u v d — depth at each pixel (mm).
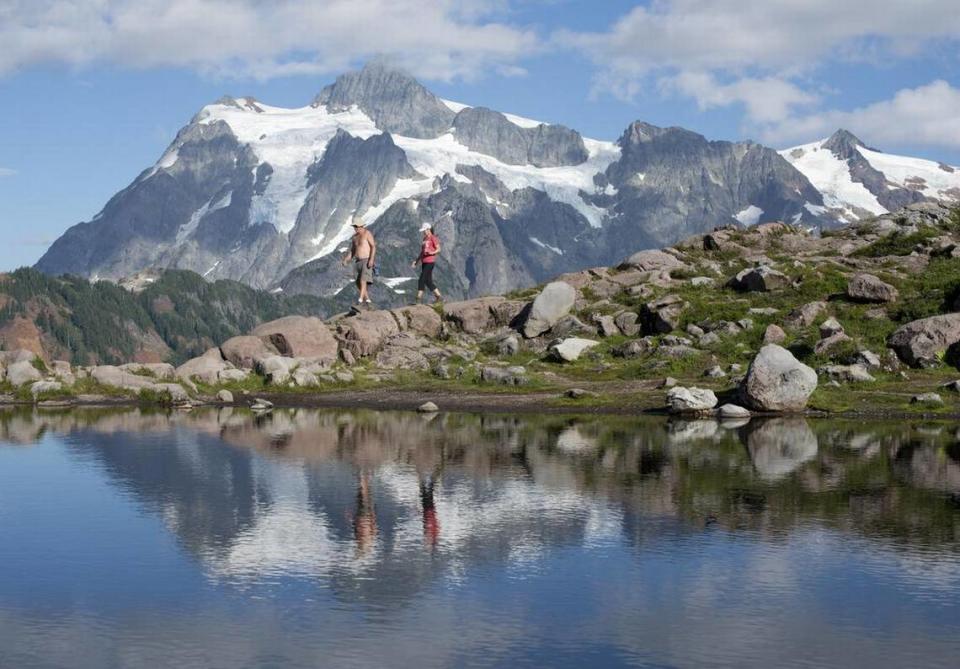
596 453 26828
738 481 22438
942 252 54031
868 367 40875
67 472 23906
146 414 38312
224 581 14680
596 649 11984
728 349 44562
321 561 15719
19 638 12359
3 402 42875
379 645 12102
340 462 25406
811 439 29594
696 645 12102
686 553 16156
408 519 18641
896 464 24812
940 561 15641
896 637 12359
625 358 46062
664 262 57344
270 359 45938
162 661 11625
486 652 11883
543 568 15344
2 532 17594
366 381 45312
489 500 20359
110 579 14781
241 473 23688
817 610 13359
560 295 49969
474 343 49906
